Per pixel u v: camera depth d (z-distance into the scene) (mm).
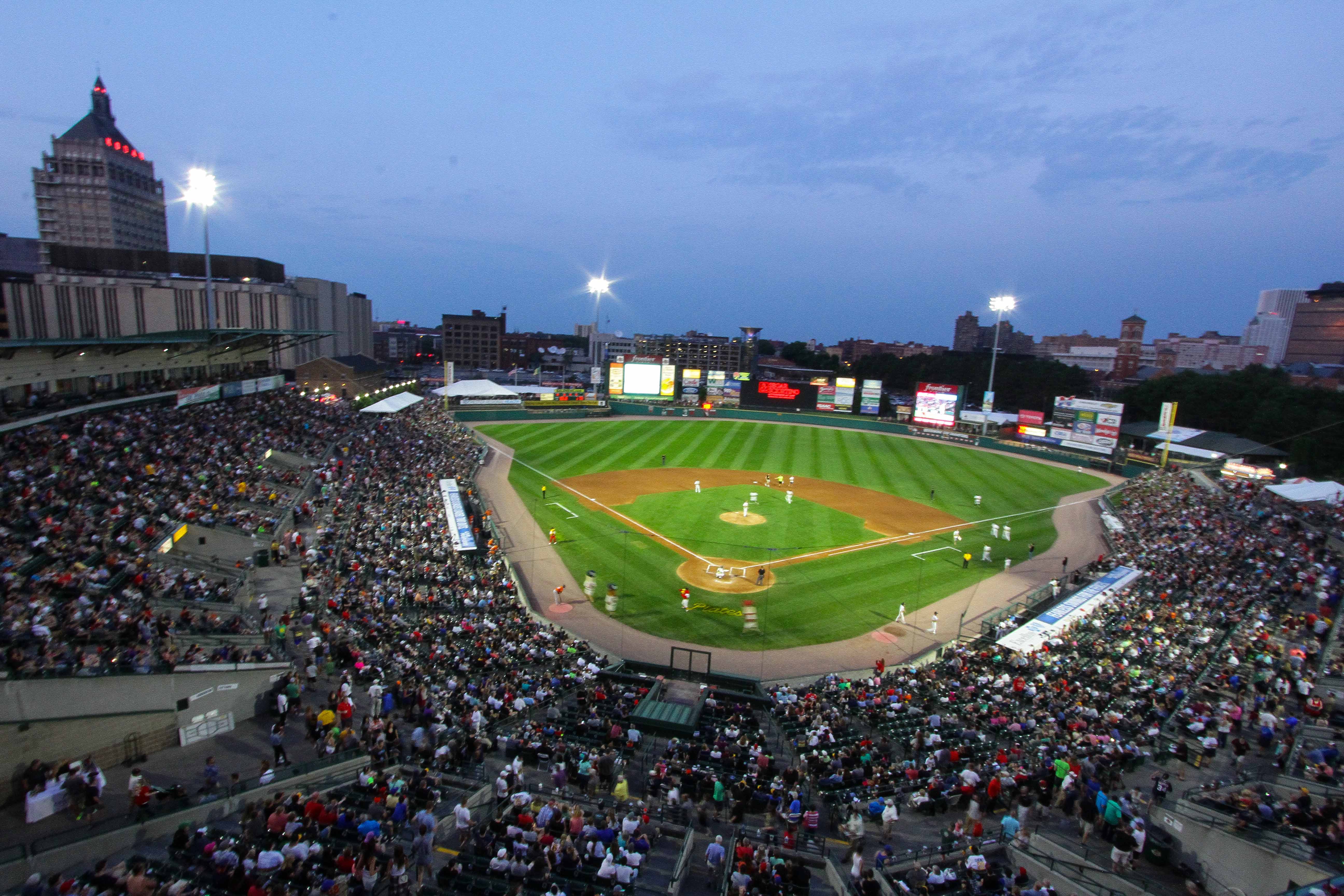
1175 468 74750
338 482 46875
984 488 66562
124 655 18641
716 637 32906
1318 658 25547
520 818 15281
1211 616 31609
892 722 24094
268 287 99688
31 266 141000
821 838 16812
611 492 58750
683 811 17000
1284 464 79750
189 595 26078
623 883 13844
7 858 12609
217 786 16375
